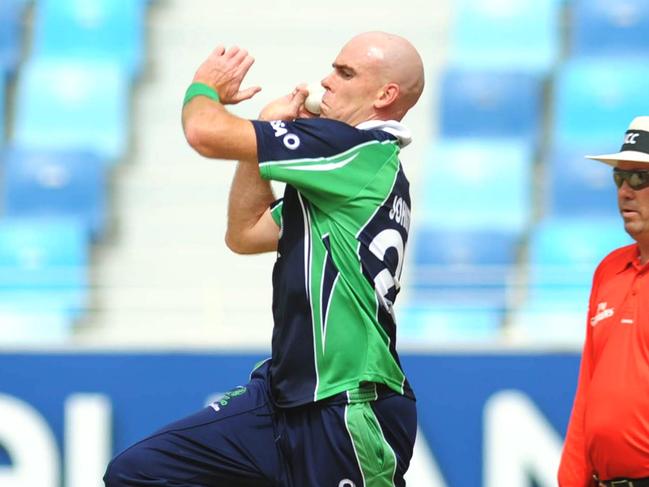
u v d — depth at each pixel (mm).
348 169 11547
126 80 37094
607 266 13820
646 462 13055
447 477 22875
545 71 37312
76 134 36094
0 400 23375
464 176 34031
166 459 11727
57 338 26094
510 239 31328
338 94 12094
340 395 11594
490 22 38750
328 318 11570
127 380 23422
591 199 33625
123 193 34500
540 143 35469
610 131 35688
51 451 23281
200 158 35562
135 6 39031
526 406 22906
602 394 13242
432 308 25547
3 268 30594
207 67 11695
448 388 23000
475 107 36094
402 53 12000
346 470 11688
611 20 38188
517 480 22797
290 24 39500
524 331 26297
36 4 39156
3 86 36406
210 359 23422
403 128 12070
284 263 11742
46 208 33688
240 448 11812
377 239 11656
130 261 32406
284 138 11383
